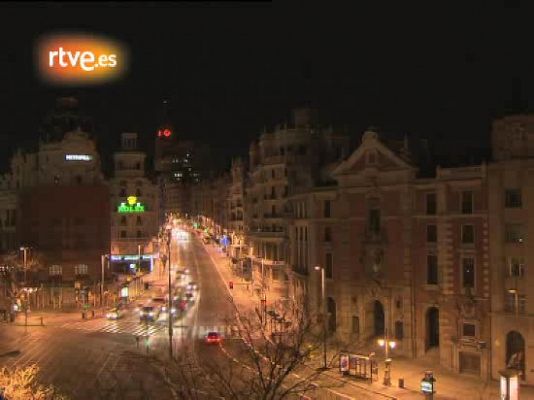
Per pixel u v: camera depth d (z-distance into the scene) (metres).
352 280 82.81
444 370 69.75
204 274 162.38
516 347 64.44
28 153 133.75
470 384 64.38
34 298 121.25
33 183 131.38
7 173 138.25
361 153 81.75
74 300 121.69
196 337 87.12
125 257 152.62
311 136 123.25
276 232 120.56
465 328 68.69
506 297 65.12
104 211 126.81
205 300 122.31
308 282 90.38
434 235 73.44
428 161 86.31
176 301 118.56
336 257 85.38
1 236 132.25
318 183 97.12
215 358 65.81
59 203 124.12
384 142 82.25
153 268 164.38
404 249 75.75
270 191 126.81
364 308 81.25
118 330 96.12
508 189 65.31
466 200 69.38
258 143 151.62
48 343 86.38
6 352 80.25
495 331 65.38
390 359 67.75
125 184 153.62
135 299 128.88
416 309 75.00
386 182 78.19
